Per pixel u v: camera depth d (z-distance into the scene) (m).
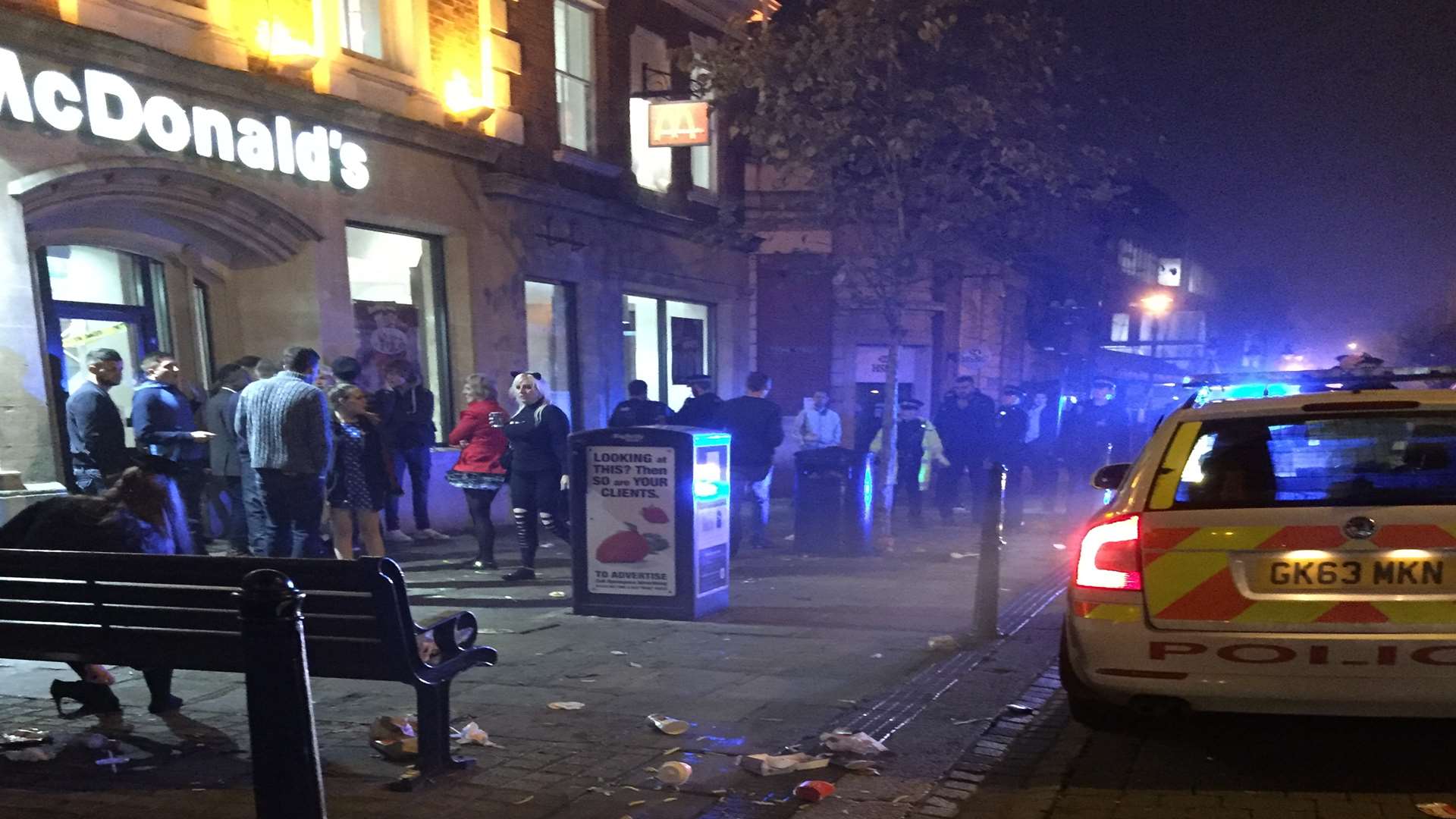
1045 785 4.13
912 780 4.21
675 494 7.33
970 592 8.51
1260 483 4.22
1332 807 3.87
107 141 8.60
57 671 5.98
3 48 7.79
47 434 8.23
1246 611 3.93
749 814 3.86
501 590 8.61
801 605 7.95
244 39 9.85
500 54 12.98
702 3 16.84
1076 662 4.26
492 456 9.41
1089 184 10.84
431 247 12.42
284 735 3.10
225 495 10.02
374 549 8.59
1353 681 3.81
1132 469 4.43
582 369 14.76
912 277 11.22
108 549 4.92
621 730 4.81
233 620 4.18
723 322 18.69
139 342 10.01
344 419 8.39
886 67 10.34
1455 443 4.37
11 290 7.98
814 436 14.48
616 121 15.32
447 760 4.24
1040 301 24.50
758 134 10.91
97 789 4.07
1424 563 3.79
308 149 10.34
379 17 11.70
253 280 10.64
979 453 13.44
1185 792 4.06
